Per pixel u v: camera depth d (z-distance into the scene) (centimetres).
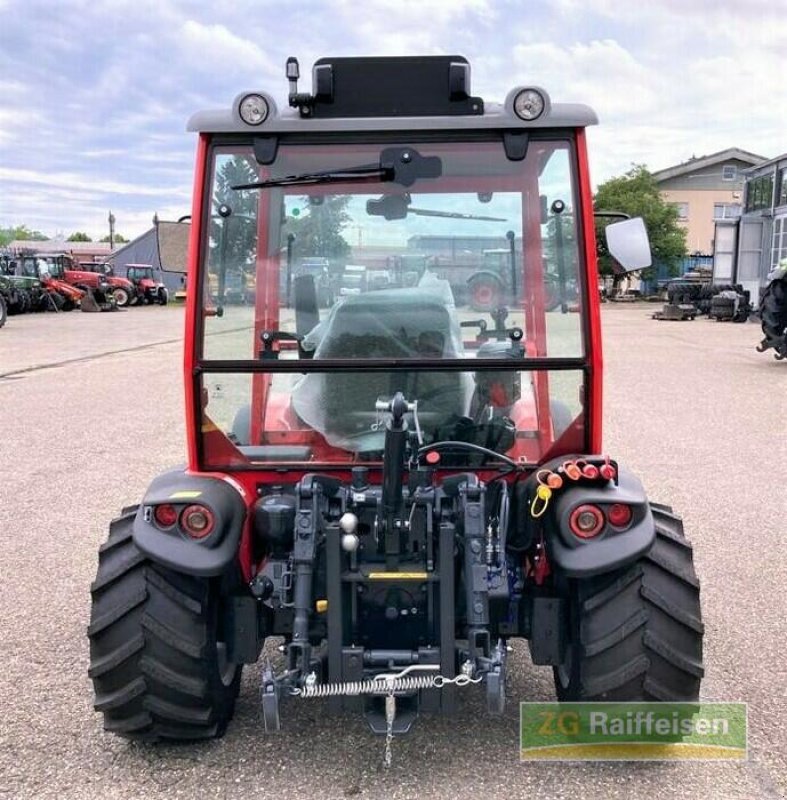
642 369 1382
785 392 1129
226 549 277
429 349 309
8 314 3222
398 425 270
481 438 316
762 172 2586
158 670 285
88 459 775
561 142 296
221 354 307
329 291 313
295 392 317
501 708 270
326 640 283
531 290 307
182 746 312
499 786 287
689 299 2783
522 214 304
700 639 287
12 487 682
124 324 2716
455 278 311
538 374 310
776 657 381
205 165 299
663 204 4591
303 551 277
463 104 292
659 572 288
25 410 1036
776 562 502
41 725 329
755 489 657
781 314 1380
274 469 315
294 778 293
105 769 300
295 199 308
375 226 311
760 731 320
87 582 481
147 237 5694
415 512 279
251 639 300
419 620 282
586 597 284
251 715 334
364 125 289
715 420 938
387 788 287
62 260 3672
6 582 482
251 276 308
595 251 299
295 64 295
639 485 293
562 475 277
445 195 307
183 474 307
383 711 276
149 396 1139
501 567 285
